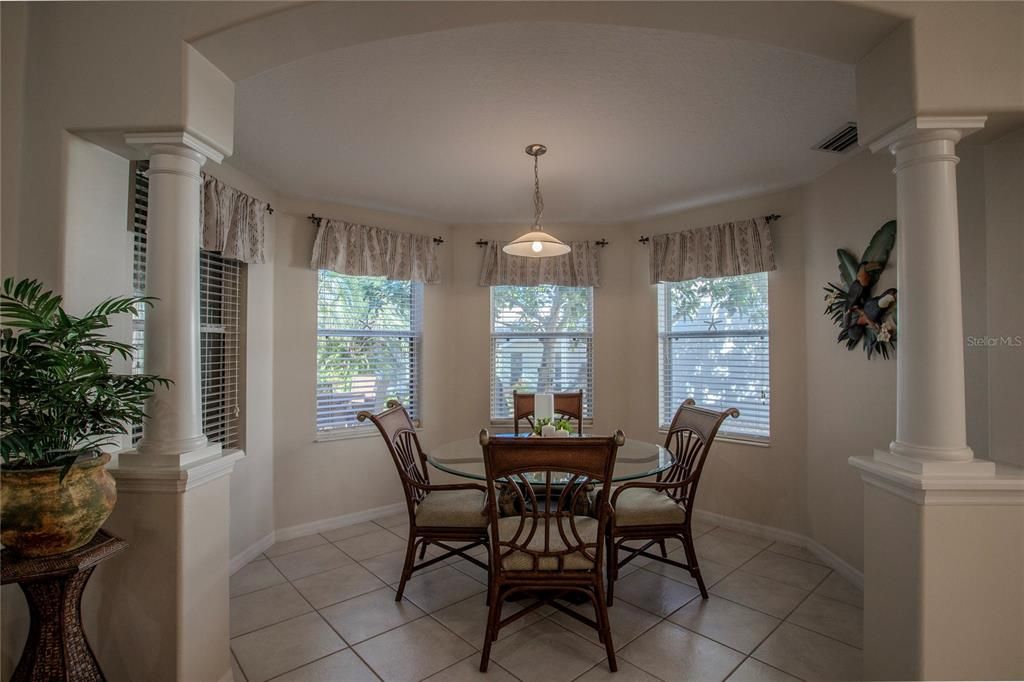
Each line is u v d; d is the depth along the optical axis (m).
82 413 1.40
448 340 4.18
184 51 1.62
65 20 1.65
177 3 1.61
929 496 1.50
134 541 1.59
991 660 1.50
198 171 1.75
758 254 3.37
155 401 1.64
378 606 2.43
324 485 3.52
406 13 1.51
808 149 2.66
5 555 1.35
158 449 1.62
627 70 1.92
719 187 3.25
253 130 2.43
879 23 1.56
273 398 3.29
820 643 2.11
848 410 2.78
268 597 2.53
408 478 2.51
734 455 3.52
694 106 2.20
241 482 2.95
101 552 1.40
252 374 3.07
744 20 1.55
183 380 1.67
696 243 3.68
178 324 1.66
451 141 2.56
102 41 1.64
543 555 1.95
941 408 1.55
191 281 1.70
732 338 3.62
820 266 3.03
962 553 1.50
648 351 4.02
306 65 1.88
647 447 2.90
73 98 1.64
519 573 1.98
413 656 2.03
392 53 1.81
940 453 1.54
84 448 1.46
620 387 4.13
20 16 1.65
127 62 1.63
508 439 1.87
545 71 1.93
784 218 3.31
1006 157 1.83
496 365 4.22
